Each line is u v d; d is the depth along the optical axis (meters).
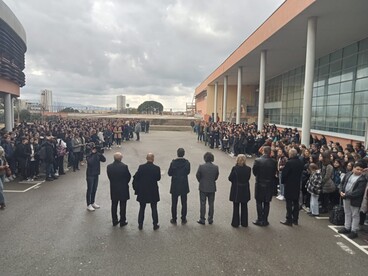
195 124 38.78
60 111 60.03
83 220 7.08
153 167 6.57
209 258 5.26
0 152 8.10
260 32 18.27
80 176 12.12
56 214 7.48
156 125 48.38
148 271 4.79
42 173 12.16
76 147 13.29
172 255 5.35
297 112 26.72
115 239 6.02
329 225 6.96
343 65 18.14
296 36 16.56
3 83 16.92
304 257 5.35
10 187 10.20
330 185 7.57
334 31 15.09
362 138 15.37
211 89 44.81
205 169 6.90
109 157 17.67
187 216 7.49
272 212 7.88
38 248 5.57
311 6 11.98
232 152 18.47
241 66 27.05
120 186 6.64
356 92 16.66
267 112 36.47
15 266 4.91
